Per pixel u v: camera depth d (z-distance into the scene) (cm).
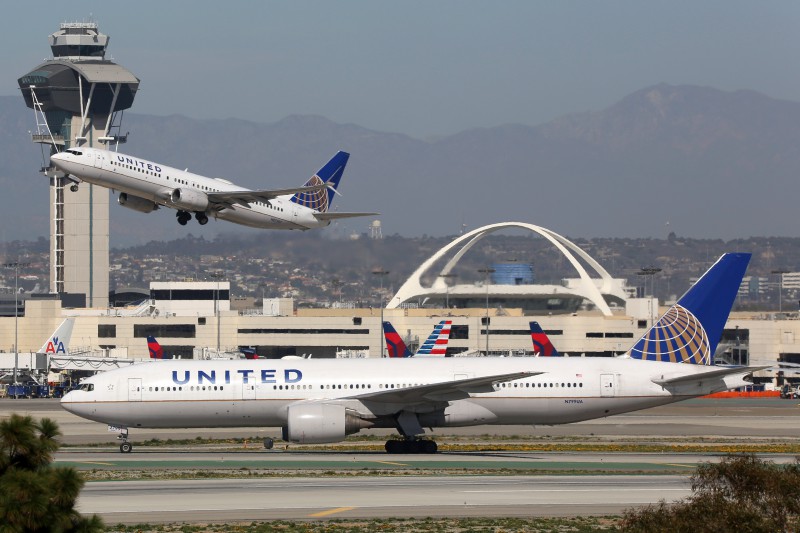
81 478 12506
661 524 15125
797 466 16112
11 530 11825
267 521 17738
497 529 17225
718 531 14550
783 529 14738
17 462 12400
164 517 18100
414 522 17700
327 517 18175
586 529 17188
